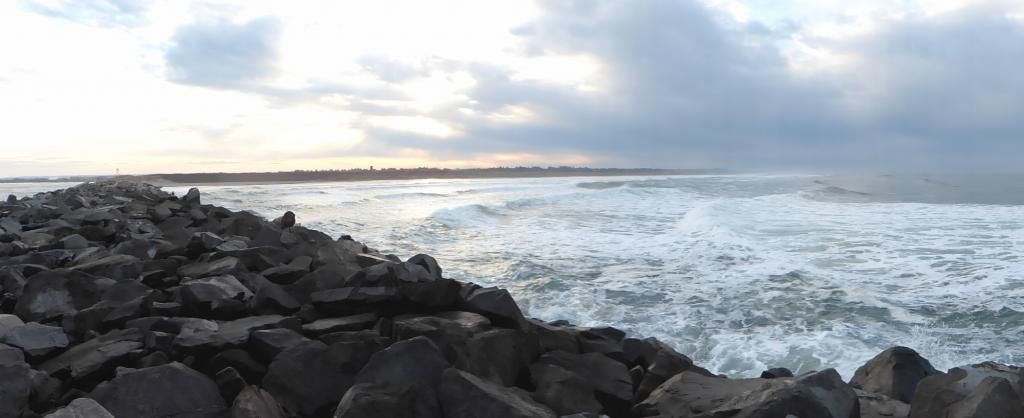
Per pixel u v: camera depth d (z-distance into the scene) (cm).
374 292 512
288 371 385
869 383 496
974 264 1193
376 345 409
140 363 407
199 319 464
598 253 1401
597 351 509
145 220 1231
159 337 421
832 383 354
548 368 429
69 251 817
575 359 457
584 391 409
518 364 439
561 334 511
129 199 2027
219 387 371
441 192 4109
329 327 473
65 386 380
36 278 520
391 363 368
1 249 836
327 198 3362
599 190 4062
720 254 1329
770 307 904
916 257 1281
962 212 2186
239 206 2720
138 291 525
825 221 1939
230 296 529
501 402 340
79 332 467
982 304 903
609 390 428
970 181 5956
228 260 676
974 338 769
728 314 871
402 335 432
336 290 528
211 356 413
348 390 357
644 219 2197
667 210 2575
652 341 526
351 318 497
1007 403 345
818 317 855
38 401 358
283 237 901
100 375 392
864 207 2480
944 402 367
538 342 476
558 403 394
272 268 659
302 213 2441
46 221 1212
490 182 7069
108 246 938
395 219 2197
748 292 989
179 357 411
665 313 878
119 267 630
